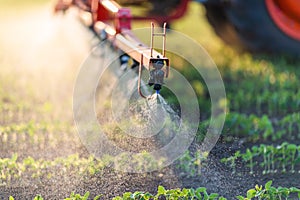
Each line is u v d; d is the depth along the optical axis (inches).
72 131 297.3
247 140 290.5
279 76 388.5
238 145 279.4
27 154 272.2
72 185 239.6
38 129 300.8
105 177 245.3
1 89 363.9
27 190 236.1
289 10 363.9
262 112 336.5
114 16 307.6
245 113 333.4
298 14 364.8
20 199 229.0
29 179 245.1
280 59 418.3
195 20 543.5
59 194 232.8
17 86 377.1
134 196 213.8
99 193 233.8
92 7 348.2
